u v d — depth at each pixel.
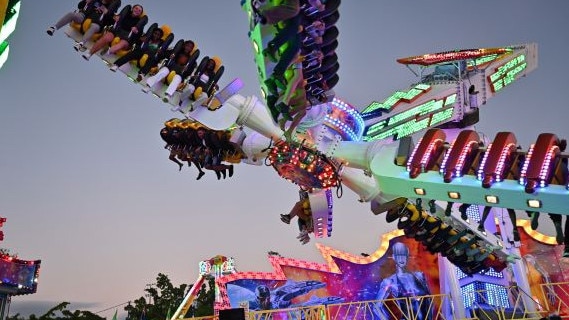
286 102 10.27
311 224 15.73
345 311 39.38
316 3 8.86
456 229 17.92
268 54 9.19
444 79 29.48
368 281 40.56
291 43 9.09
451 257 18.50
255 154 14.27
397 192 12.70
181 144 15.20
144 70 11.92
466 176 11.34
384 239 41.56
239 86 12.38
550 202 10.47
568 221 11.27
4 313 47.16
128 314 71.44
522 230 38.88
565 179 10.39
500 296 37.75
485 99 30.70
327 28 9.64
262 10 8.44
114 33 11.63
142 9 11.77
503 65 31.59
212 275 44.41
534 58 32.62
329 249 41.09
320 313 26.80
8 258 47.00
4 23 8.09
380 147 13.09
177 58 12.05
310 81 10.73
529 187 10.41
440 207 16.75
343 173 14.73
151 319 70.12
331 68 10.69
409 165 11.91
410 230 16.89
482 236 18.30
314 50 9.81
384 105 26.56
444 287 37.94
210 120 12.82
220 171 14.95
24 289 48.06
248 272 40.19
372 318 37.66
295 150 13.58
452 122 29.41
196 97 12.25
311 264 40.69
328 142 13.71
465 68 30.62
